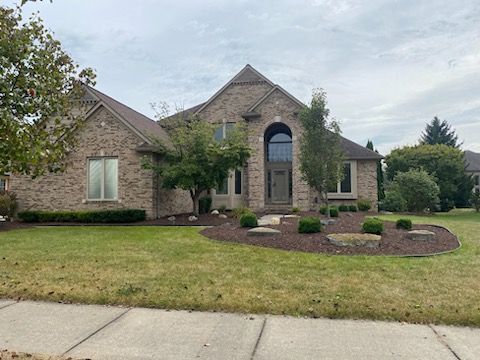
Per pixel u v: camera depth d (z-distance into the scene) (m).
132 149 18.22
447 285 6.19
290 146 24.67
